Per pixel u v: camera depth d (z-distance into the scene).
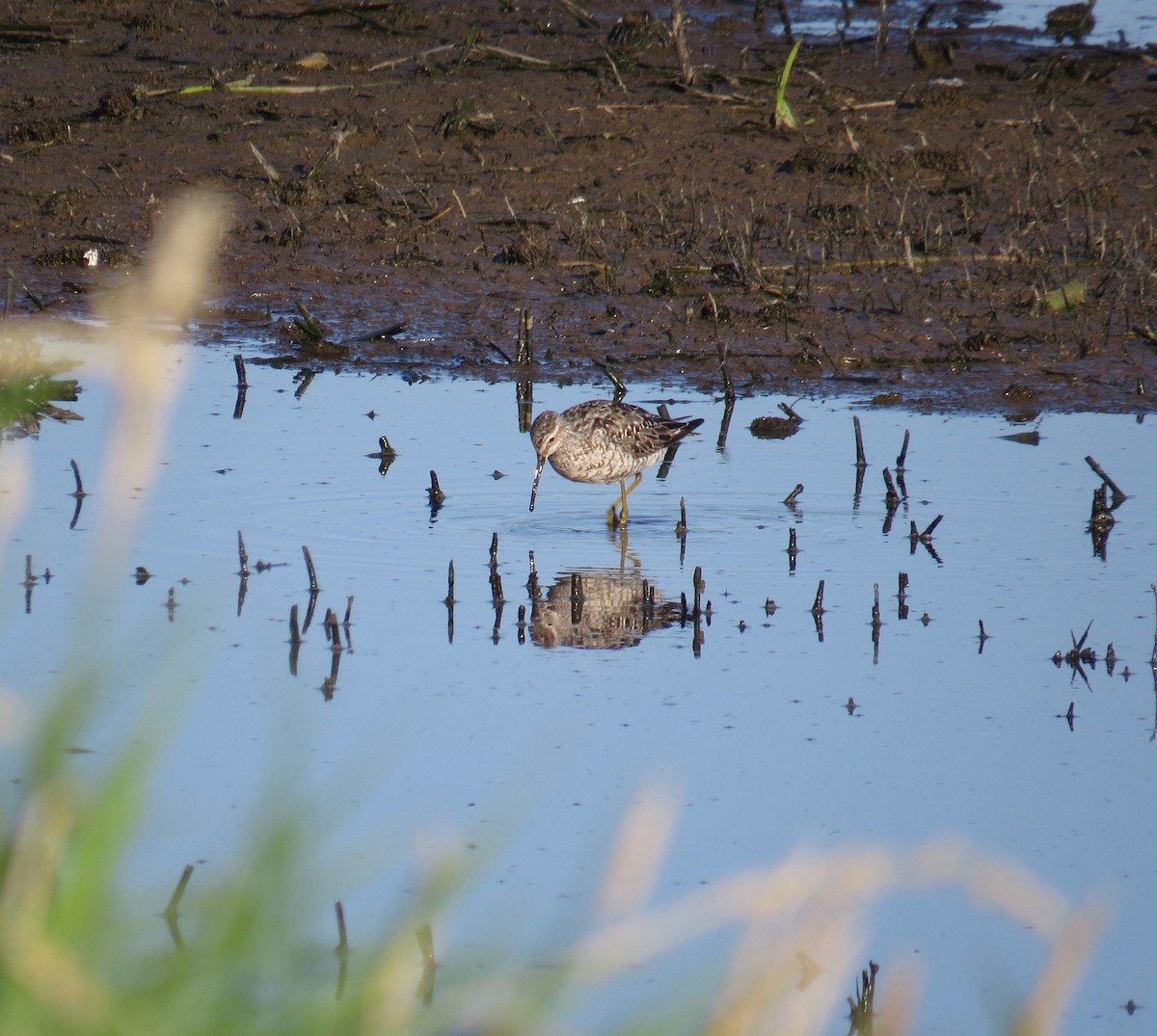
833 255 24.70
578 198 27.25
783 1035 4.41
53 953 3.80
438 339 22.36
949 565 15.51
